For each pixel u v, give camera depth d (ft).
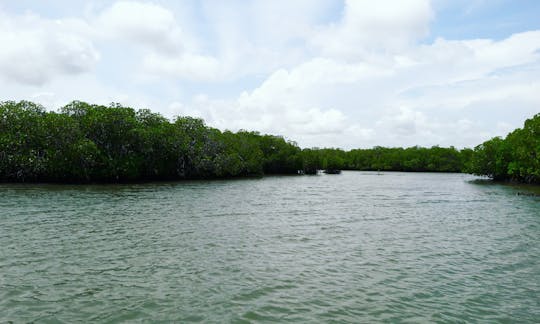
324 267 62.18
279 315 43.37
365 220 111.14
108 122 251.19
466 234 91.45
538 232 94.53
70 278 54.80
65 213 111.96
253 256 68.03
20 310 43.42
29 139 228.02
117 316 42.34
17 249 69.87
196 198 161.68
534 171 257.55
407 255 70.74
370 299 48.65
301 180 351.05
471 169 357.82
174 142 288.71
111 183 250.37
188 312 43.68
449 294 50.90
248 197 172.04
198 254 68.69
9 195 158.71
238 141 408.26
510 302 48.42
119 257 66.03
